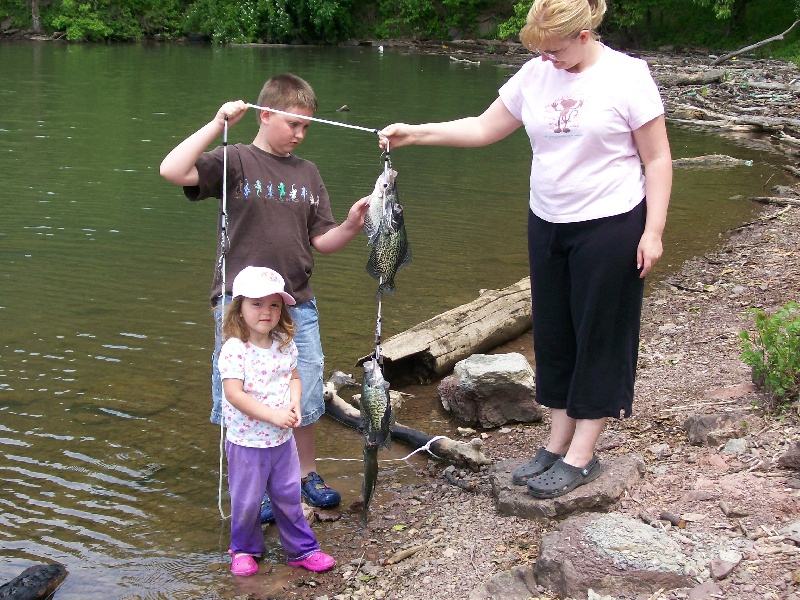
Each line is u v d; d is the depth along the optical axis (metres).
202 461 5.38
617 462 4.54
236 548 4.39
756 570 3.55
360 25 38.25
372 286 8.61
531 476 4.56
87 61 28.38
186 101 20.03
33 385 6.27
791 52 28.73
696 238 10.59
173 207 11.38
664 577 3.55
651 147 3.99
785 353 5.12
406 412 6.24
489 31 37.50
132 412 5.94
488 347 7.21
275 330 4.23
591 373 4.19
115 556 4.47
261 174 4.49
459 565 4.13
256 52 33.34
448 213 11.52
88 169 13.30
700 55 31.12
